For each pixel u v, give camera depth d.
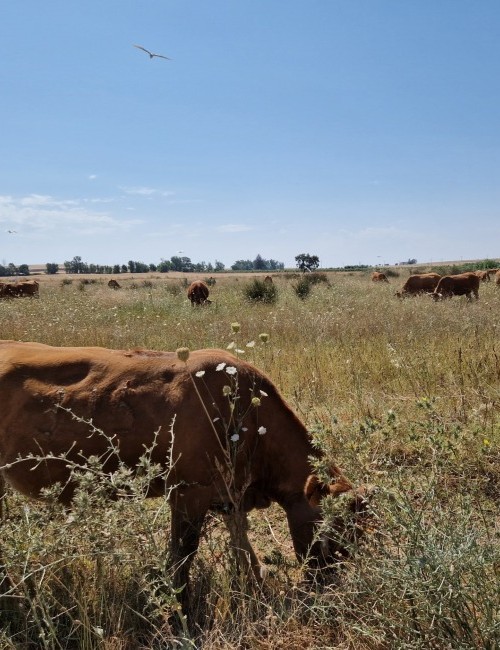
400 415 5.50
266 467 3.55
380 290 21.84
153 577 3.29
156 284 39.94
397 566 2.69
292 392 6.61
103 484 3.04
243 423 3.41
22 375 3.40
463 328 9.32
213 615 3.20
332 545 3.24
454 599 2.52
